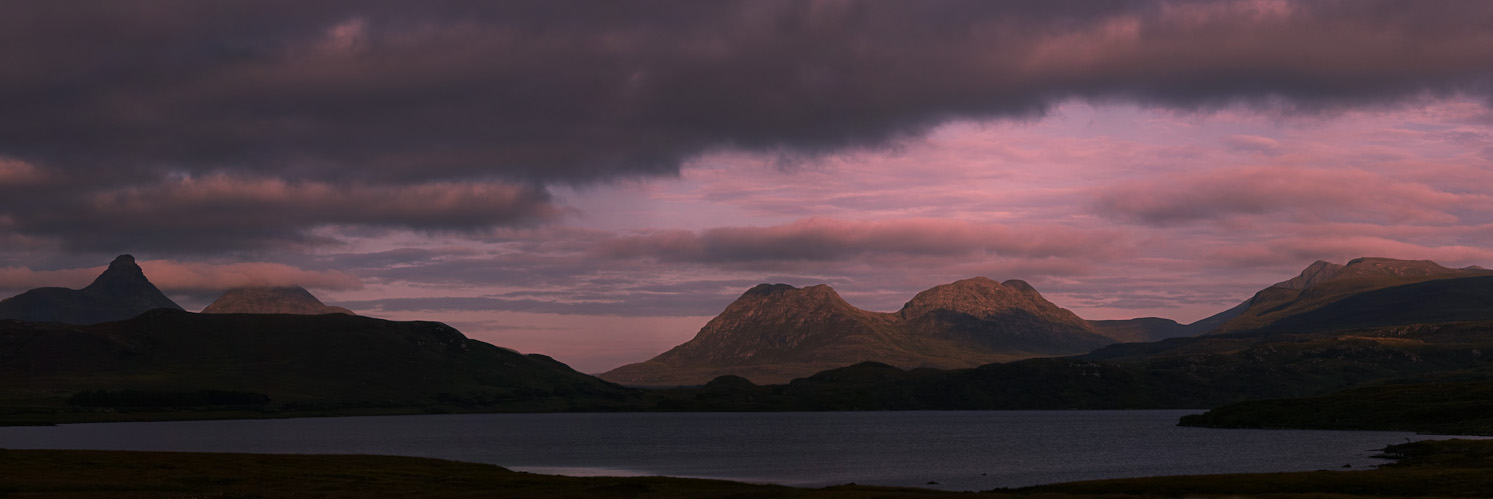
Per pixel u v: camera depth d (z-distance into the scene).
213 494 98.44
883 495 98.62
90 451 144.38
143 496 94.44
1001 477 160.50
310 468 129.75
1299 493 100.56
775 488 109.69
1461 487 101.31
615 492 103.81
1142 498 100.12
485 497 99.31
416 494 101.75
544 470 184.50
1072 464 187.12
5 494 92.75
